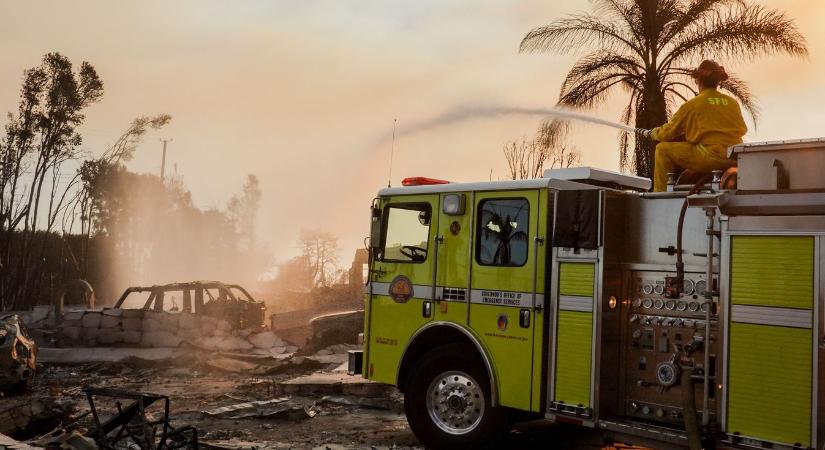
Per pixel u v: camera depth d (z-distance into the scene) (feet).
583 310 22.61
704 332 21.01
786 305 18.61
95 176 115.14
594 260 22.49
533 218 24.36
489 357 24.77
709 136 23.53
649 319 22.22
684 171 24.41
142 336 59.41
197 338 59.57
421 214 27.78
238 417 32.71
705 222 21.45
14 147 100.01
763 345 18.89
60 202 107.14
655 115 64.69
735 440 19.15
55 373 50.11
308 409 34.12
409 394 26.76
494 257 25.23
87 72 103.30
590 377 22.27
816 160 18.71
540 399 23.44
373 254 29.07
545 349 23.63
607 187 26.20
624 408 22.54
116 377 48.73
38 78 101.24
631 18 66.13
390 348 27.96
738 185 19.88
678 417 21.38
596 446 27.45
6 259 100.07
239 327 66.23
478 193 26.04
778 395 18.56
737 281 19.42
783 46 61.98
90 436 23.07
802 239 18.51
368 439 28.66
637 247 22.82
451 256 26.48
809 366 18.15
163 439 21.95
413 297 27.43
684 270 21.59
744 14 63.31
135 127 114.83
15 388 39.78
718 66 24.21
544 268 23.84
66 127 102.27
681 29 64.75
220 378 47.78
